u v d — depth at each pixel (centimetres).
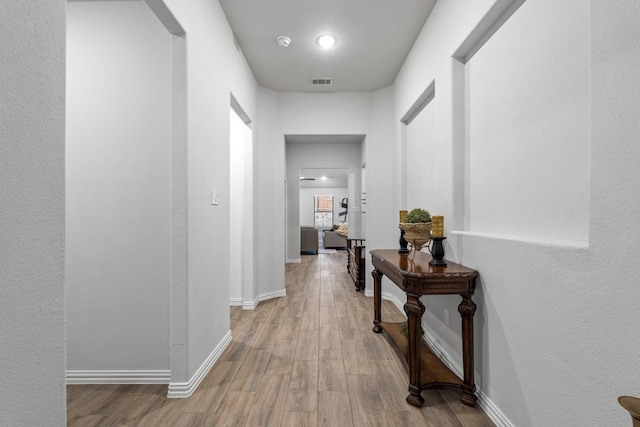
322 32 287
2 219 75
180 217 183
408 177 357
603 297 98
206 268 214
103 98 200
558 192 129
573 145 121
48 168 89
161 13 165
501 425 153
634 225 88
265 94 404
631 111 89
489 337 167
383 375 209
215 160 232
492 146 179
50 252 89
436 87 241
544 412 125
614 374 95
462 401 177
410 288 175
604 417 98
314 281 516
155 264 200
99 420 163
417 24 275
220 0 242
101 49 200
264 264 403
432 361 211
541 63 139
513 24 159
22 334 80
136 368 200
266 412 169
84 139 200
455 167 211
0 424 74
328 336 279
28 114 82
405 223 229
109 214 200
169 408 173
